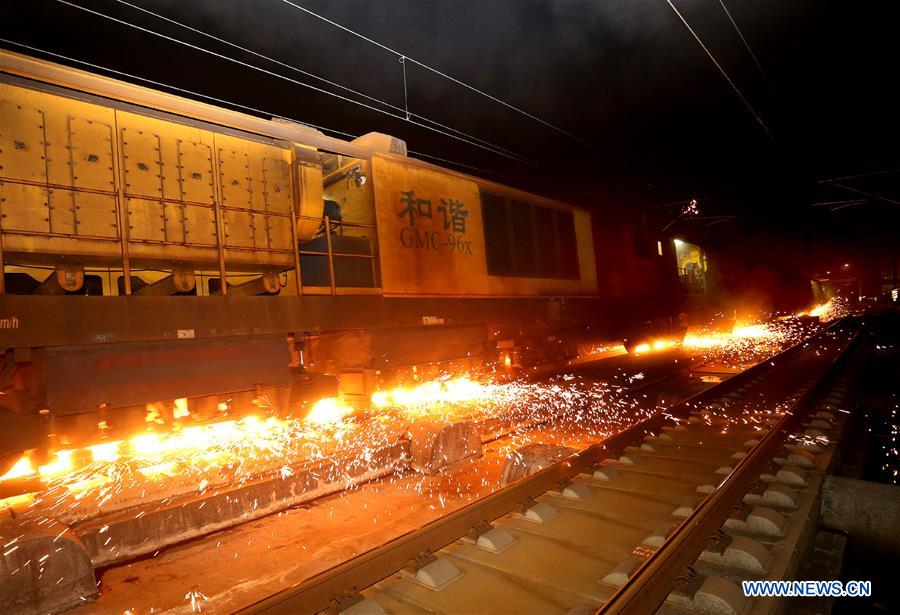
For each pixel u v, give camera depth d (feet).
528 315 33.40
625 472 13.91
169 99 17.90
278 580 11.07
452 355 27.91
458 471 18.40
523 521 10.77
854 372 30.25
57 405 14.71
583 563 9.04
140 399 16.19
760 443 13.60
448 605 7.84
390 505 15.24
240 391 18.84
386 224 24.54
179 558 12.10
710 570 8.50
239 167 19.77
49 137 15.31
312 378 20.90
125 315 15.90
